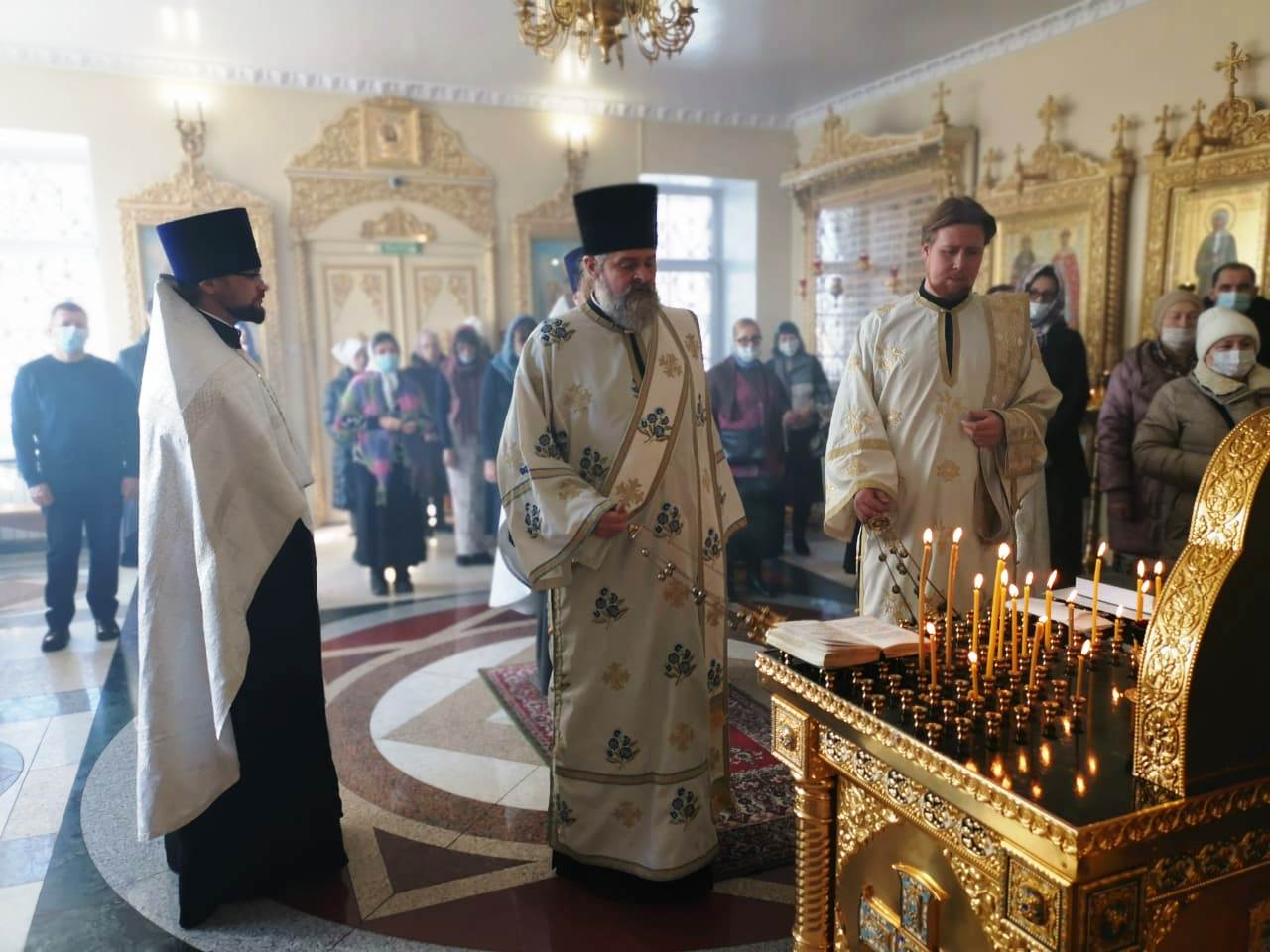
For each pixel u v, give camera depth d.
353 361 5.87
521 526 1.92
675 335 2.00
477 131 6.50
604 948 1.86
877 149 6.03
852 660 1.54
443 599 4.70
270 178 6.06
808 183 6.87
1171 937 1.13
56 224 6.30
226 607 1.86
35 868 2.21
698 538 1.97
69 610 4.00
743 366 4.75
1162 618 1.10
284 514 1.95
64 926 1.97
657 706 1.95
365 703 3.27
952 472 2.13
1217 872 1.15
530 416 1.93
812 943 1.60
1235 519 1.09
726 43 5.34
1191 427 3.37
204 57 5.61
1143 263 4.49
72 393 3.91
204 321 1.96
